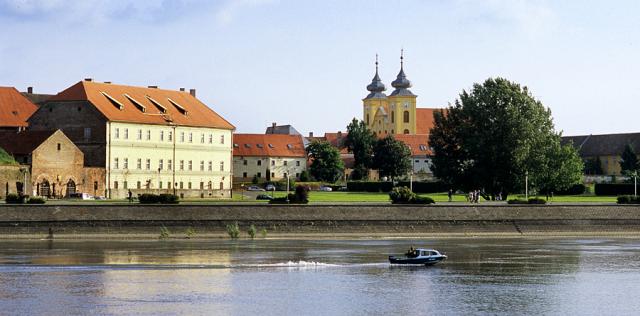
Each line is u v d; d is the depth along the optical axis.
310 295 132.62
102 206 188.38
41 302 124.81
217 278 143.62
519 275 151.75
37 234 183.75
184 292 133.00
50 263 154.00
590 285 144.00
